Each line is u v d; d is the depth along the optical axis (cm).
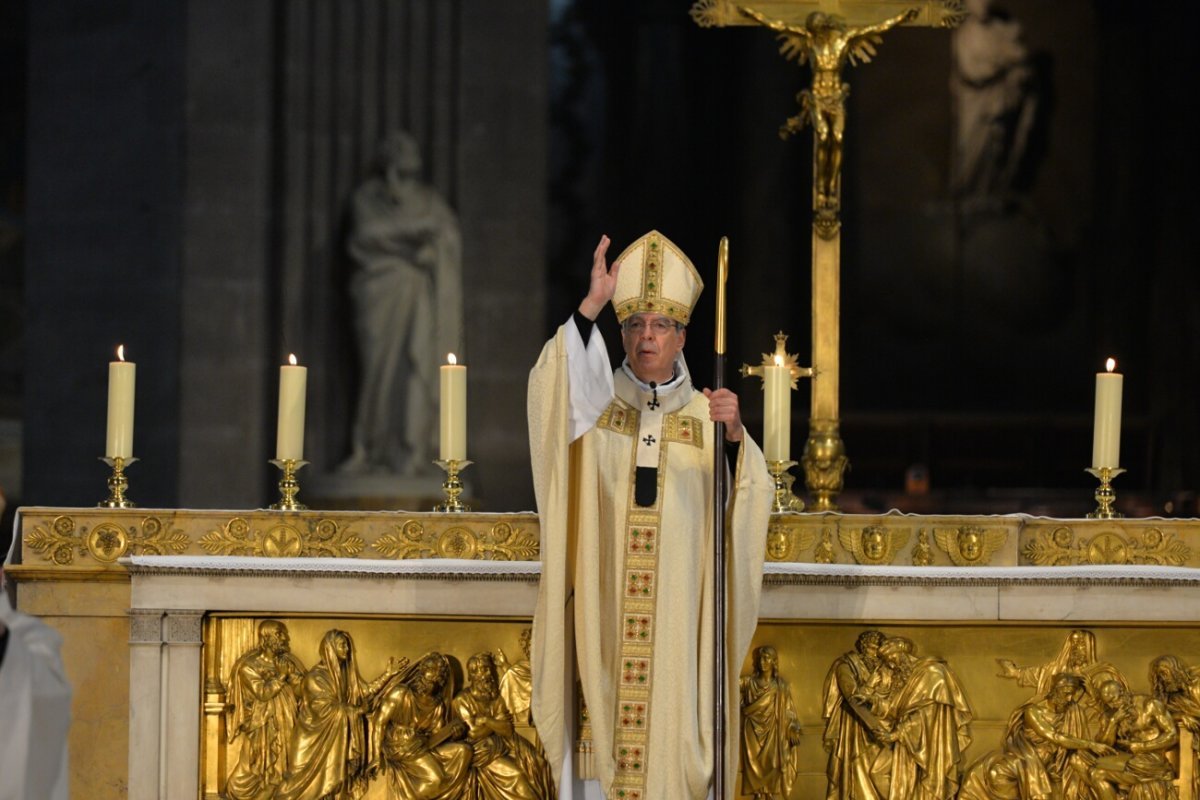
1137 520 1540
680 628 1410
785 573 1486
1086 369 4719
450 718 1532
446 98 3791
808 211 4656
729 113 4672
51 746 1169
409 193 3662
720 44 4666
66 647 1529
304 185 3691
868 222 4756
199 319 3644
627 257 1450
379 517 1530
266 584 1502
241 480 3631
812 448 1683
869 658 1541
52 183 3766
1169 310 4678
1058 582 1497
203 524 1529
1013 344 4734
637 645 1411
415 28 3775
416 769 1513
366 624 1540
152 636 1501
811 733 1541
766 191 4659
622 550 1420
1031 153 4728
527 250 3809
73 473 3722
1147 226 4697
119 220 3716
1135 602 1503
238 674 1523
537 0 3834
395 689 1520
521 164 3828
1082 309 4725
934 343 4741
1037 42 4712
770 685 1518
